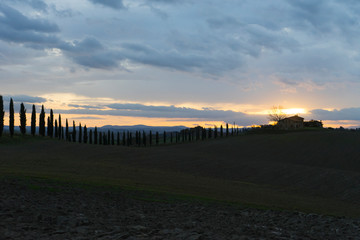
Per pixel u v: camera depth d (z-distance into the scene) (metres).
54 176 30.83
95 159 64.00
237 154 80.88
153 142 176.12
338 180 48.22
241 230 13.53
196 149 92.88
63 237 9.44
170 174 47.44
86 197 20.23
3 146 83.06
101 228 11.48
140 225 12.93
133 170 48.41
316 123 162.75
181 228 12.88
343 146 78.56
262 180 49.09
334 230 15.79
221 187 37.06
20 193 18.33
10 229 9.88
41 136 121.38
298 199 34.41
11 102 105.12
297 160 70.56
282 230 14.55
